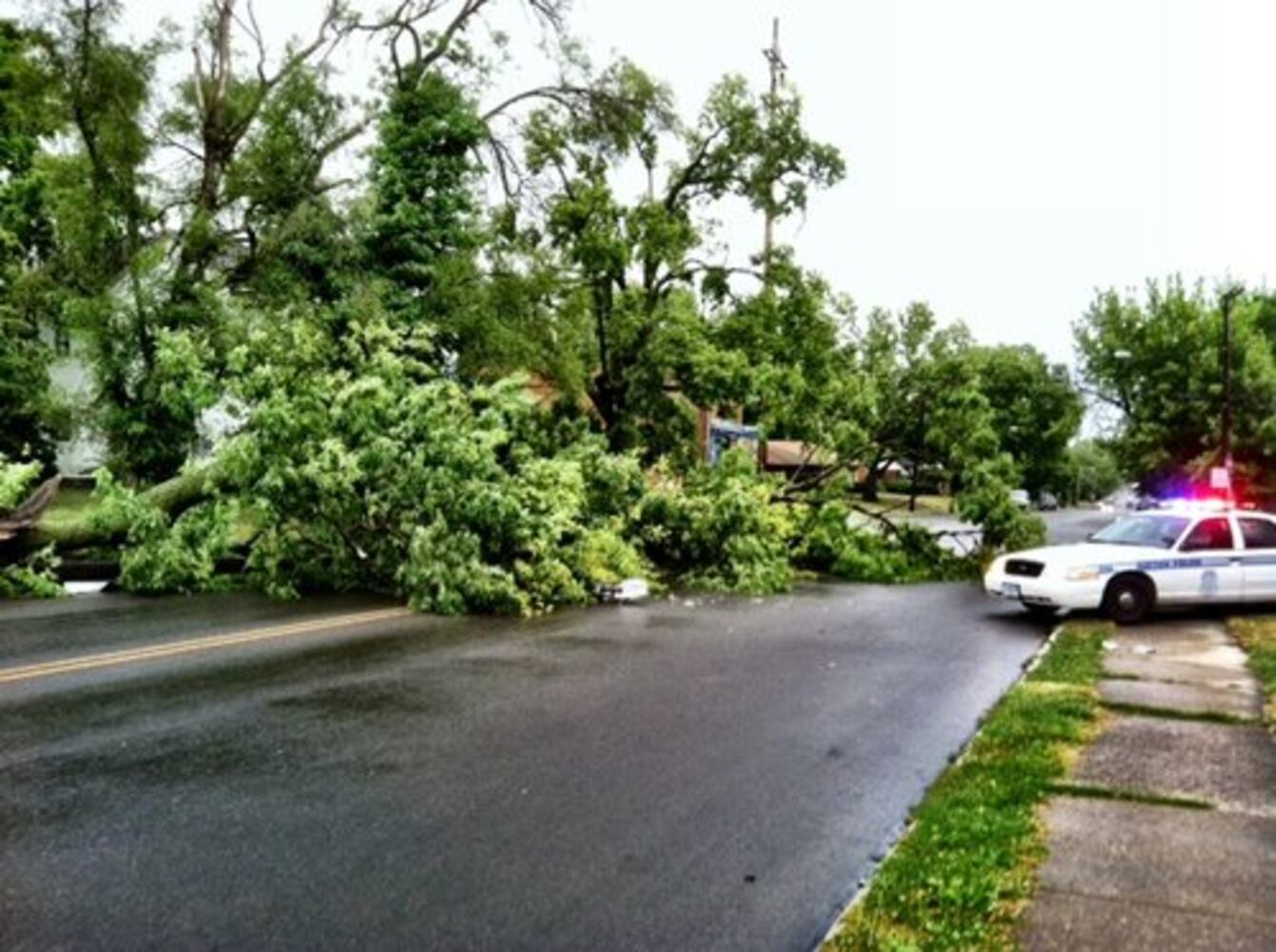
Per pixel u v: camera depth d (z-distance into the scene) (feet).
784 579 60.49
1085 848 16.56
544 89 88.38
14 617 39.86
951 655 38.04
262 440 48.34
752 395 81.97
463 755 22.80
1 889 15.14
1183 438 154.20
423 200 78.13
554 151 87.25
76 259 75.10
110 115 74.90
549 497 50.03
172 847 16.93
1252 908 14.24
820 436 81.35
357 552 50.62
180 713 25.96
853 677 33.09
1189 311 154.81
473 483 47.21
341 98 82.43
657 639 39.96
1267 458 142.31
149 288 69.82
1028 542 79.92
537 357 79.25
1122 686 30.37
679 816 19.06
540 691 29.68
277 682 30.04
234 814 18.65
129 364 70.23
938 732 25.93
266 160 78.54
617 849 17.26
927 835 17.26
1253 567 47.03
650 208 80.28
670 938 13.97
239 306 72.59
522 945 13.64
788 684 31.71
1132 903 14.37
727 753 23.47
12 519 48.73
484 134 80.64
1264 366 147.23
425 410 49.03
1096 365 165.37
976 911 14.06
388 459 47.42
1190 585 46.39
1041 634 44.14
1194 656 36.29
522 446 54.13
